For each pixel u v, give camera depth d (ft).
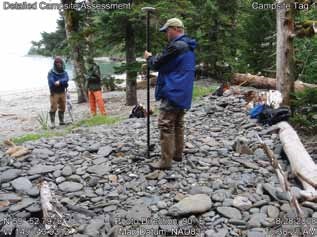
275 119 26.05
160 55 17.89
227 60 59.31
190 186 17.63
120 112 45.06
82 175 19.45
